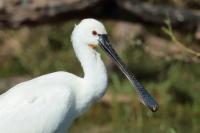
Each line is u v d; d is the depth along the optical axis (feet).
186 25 59.21
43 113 41.04
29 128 40.86
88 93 42.14
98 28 42.32
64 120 41.68
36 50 66.69
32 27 62.59
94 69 42.29
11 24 58.44
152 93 60.75
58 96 41.19
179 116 58.49
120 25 65.41
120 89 60.23
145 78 63.05
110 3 58.18
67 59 65.57
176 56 61.21
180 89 60.90
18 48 66.90
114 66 62.28
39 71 64.44
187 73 62.59
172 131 47.52
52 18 58.18
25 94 41.16
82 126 57.88
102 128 57.21
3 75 64.54
